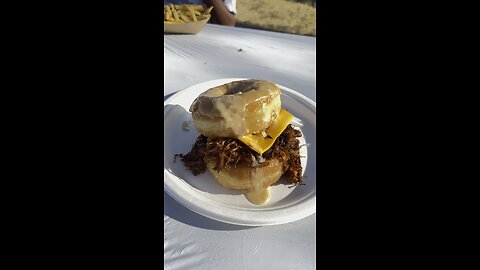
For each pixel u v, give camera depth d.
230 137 0.32
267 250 0.25
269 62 0.52
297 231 0.27
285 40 0.61
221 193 0.31
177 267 0.23
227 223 0.27
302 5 1.64
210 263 0.24
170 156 0.34
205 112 0.31
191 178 0.32
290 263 0.24
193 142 0.36
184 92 0.40
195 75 0.46
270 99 0.32
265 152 0.32
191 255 0.24
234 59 0.52
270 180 0.31
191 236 0.26
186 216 0.27
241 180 0.31
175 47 0.53
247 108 0.31
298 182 0.32
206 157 0.32
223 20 0.78
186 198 0.27
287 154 0.33
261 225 0.27
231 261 0.24
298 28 1.34
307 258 0.25
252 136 0.32
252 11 1.50
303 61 0.54
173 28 0.57
